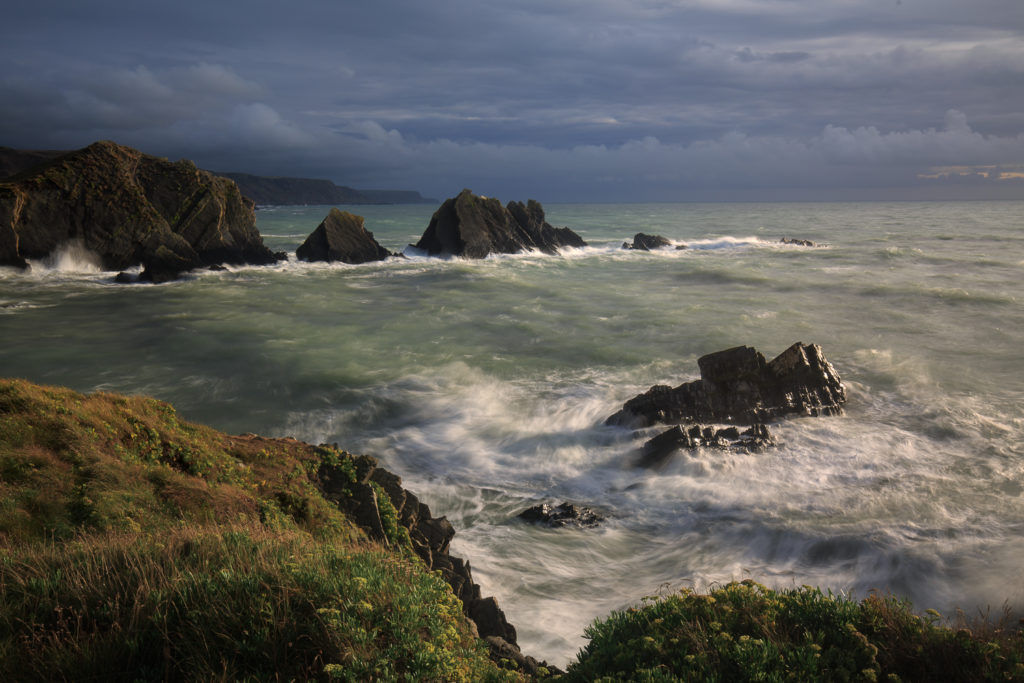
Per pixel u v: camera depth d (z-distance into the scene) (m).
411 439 20.14
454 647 5.77
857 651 4.71
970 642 4.77
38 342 32.34
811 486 15.79
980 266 56.34
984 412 20.89
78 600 5.02
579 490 16.55
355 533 11.16
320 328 35.31
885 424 20.05
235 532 6.38
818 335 31.77
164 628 4.63
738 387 20.81
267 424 21.56
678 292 45.88
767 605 5.21
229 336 33.47
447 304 42.44
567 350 29.95
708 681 4.35
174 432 12.86
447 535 12.52
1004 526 13.53
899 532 13.48
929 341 30.27
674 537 14.14
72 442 10.48
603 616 11.42
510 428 20.83
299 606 5.03
